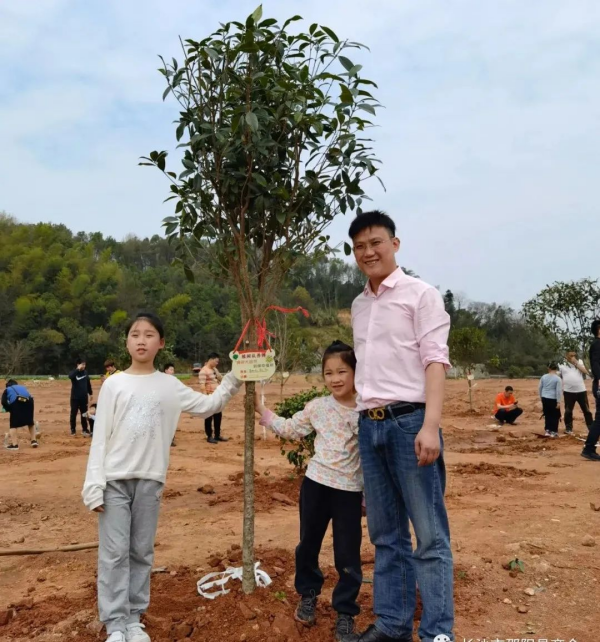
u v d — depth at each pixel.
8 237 70.81
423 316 3.08
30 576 4.59
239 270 3.78
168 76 3.65
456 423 16.80
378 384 3.14
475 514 6.24
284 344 16.00
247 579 3.74
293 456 6.60
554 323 15.60
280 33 3.49
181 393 3.62
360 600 3.90
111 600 3.21
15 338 57.66
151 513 3.44
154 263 100.25
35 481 8.67
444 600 3.00
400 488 3.14
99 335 59.12
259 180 3.46
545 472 8.88
